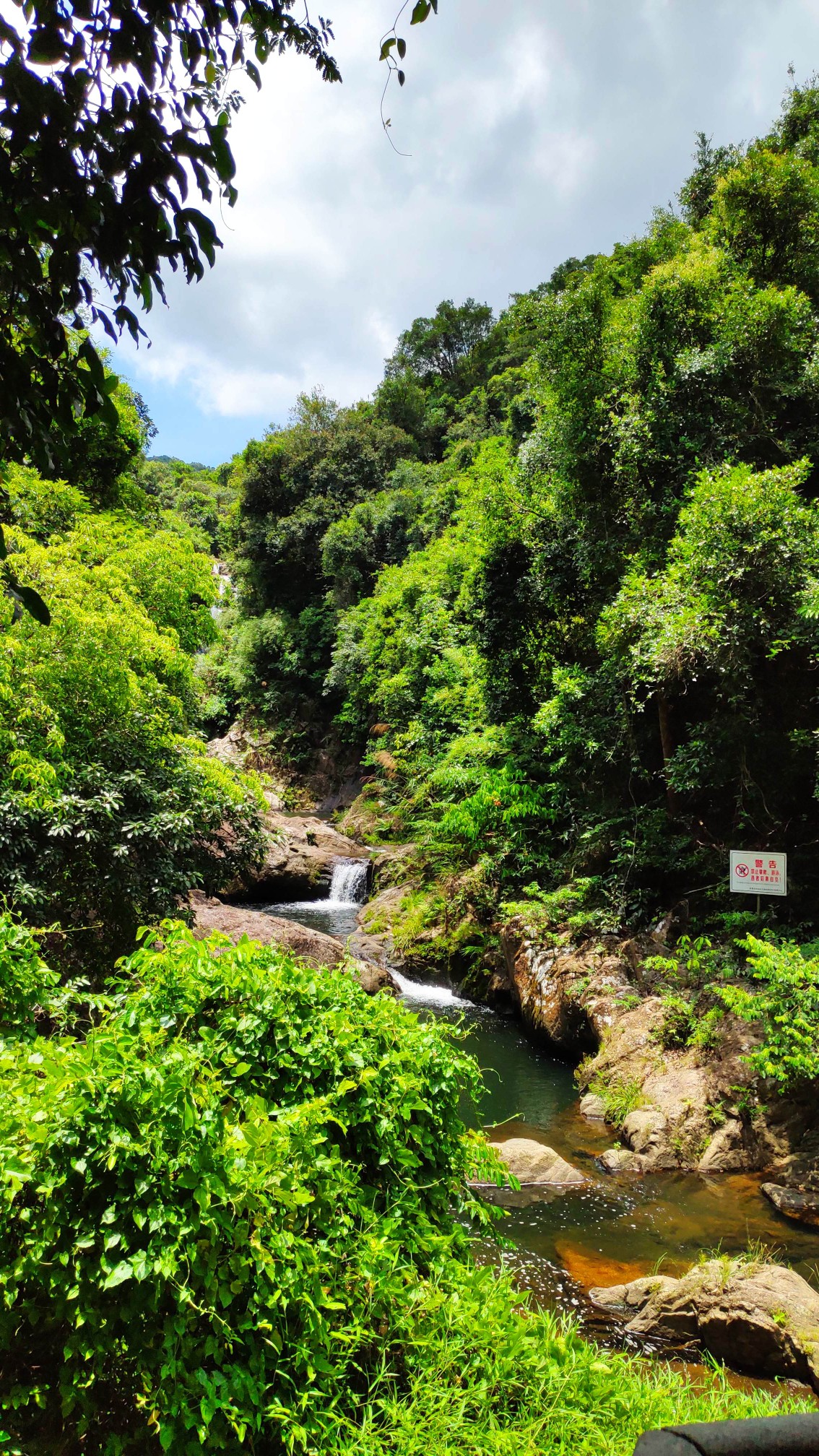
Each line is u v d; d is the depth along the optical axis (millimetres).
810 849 8195
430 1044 3035
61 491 11297
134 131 1559
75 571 8273
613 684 9633
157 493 36500
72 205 1524
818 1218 4922
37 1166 1956
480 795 11367
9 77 1446
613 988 7801
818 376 9383
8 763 6238
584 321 10477
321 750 28016
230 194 1715
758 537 7320
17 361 1627
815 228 10852
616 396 10469
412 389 38062
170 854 6977
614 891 9094
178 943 2930
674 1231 4793
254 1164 2115
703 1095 6121
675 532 8867
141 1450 2021
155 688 7887
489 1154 3135
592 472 10492
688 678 8602
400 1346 2361
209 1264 1956
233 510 33656
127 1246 1922
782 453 9648
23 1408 2078
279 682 29750
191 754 7977
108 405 1760
